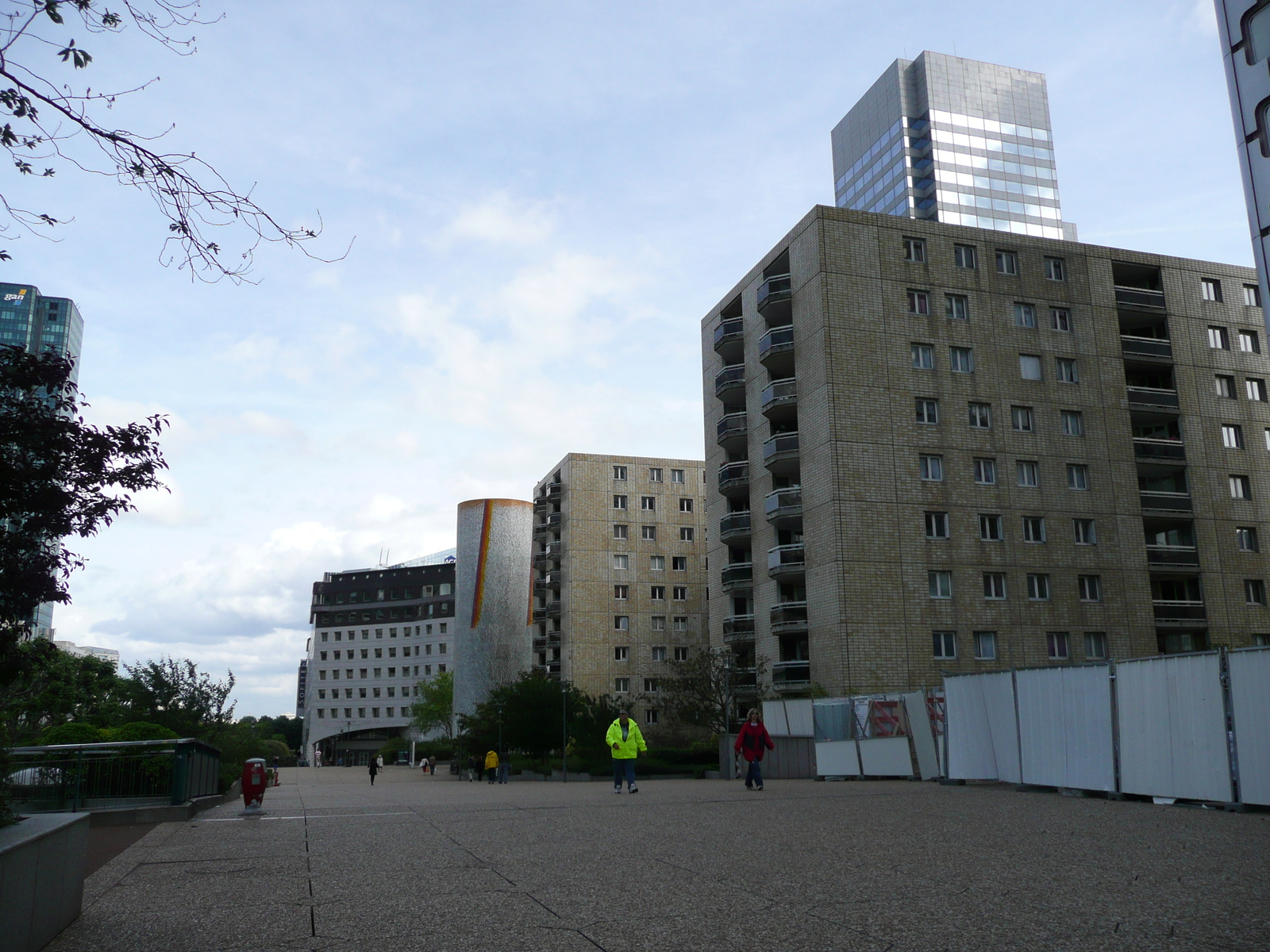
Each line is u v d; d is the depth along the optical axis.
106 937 6.61
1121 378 52.00
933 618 46.50
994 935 6.07
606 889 8.05
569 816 15.36
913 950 5.71
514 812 16.42
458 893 7.96
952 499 48.06
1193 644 51.47
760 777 22.89
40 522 8.07
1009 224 136.75
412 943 6.16
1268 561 52.31
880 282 49.62
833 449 47.19
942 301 50.31
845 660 45.16
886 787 23.20
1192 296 54.56
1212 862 9.11
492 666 90.06
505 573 92.25
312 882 8.77
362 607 175.75
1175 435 53.47
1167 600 52.47
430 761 93.50
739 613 57.28
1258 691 14.66
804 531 48.88
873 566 46.34
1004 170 138.25
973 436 49.09
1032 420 50.22
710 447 60.50
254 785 18.44
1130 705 17.41
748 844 11.01
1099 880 8.07
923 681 45.72
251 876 9.33
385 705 170.38
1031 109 142.12
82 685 47.16
